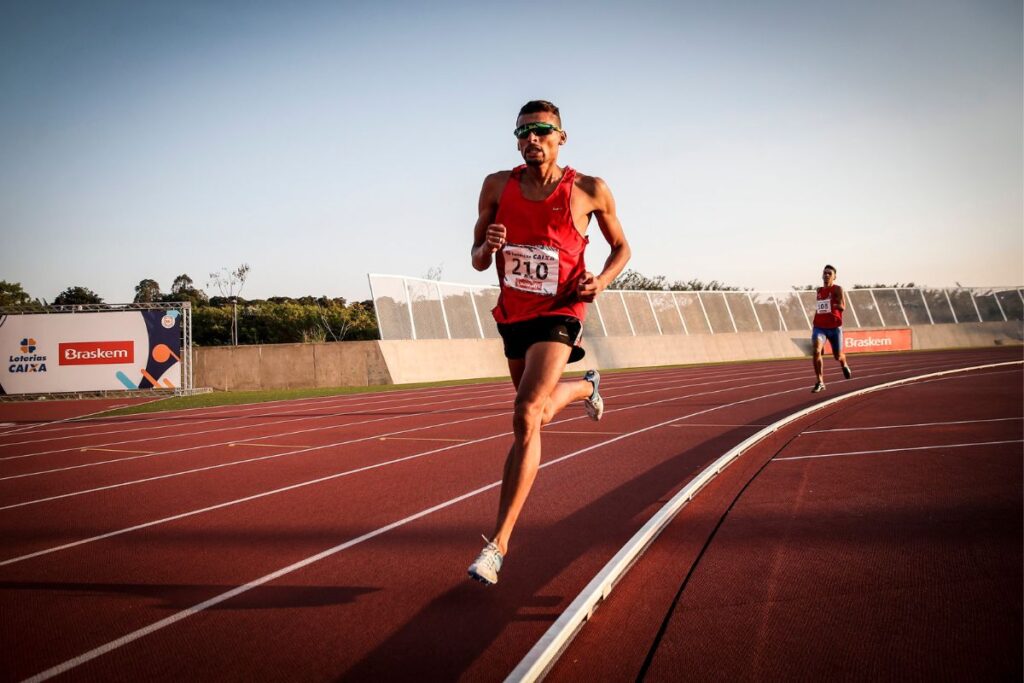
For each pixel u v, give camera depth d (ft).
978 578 10.01
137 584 11.32
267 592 10.76
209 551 13.09
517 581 10.83
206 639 9.06
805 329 127.44
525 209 10.53
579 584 10.61
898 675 7.38
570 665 7.84
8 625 9.69
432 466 21.67
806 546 11.83
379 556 12.43
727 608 9.30
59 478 21.98
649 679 7.47
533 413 9.82
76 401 62.90
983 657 7.68
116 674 8.14
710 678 7.45
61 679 8.05
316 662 8.30
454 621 9.37
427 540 13.35
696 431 27.27
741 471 18.45
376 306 75.66
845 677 7.38
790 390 45.62
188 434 32.99
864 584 9.97
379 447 26.22
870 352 123.75
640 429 28.30
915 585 9.85
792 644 8.18
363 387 69.77
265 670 8.14
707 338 114.32
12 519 16.25
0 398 63.93
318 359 74.02
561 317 10.46
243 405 50.96
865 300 129.90
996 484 15.94
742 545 12.00
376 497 17.40
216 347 74.33
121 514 16.48
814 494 15.61
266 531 14.44
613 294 106.83
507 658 8.21
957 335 132.87
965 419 26.76
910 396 36.29
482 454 23.77
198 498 18.06
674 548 11.92
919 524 12.91
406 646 8.64
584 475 19.07
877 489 15.88
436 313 83.56
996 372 54.03
